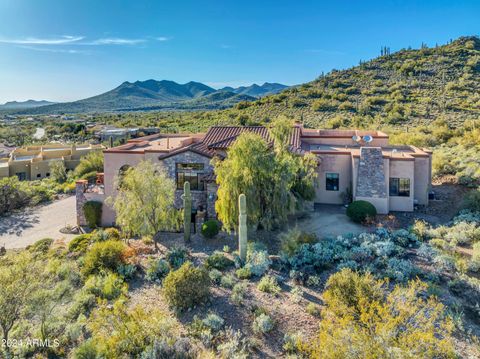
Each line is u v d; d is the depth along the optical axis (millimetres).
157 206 19266
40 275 12812
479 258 15352
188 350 10734
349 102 79312
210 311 13266
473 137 42750
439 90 79500
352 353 8062
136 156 25281
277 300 13750
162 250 19812
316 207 26156
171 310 13523
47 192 36406
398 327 8938
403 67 98875
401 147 29438
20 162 47750
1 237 24938
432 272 14812
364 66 112000
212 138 28172
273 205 19906
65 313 13547
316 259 16594
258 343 11414
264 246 18828
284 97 94500
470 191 26312
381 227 20438
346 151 26750
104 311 12336
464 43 115125
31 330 12617
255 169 19531
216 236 21312
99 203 25234
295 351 10953
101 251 17266
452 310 12453
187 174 24625
